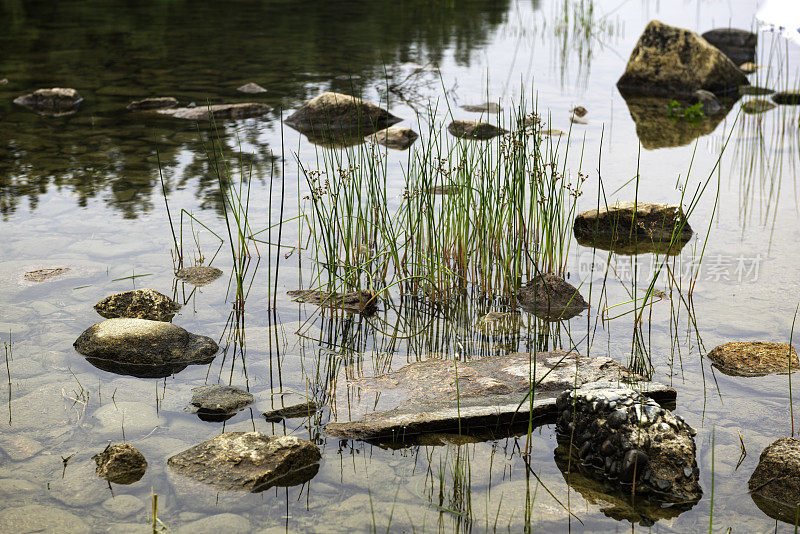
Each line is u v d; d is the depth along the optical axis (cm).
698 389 352
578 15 1641
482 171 472
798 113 907
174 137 770
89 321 408
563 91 1002
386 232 514
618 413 297
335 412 331
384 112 834
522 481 289
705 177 665
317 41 1316
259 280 473
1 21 1459
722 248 523
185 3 1723
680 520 267
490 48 1294
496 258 476
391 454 306
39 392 339
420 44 1309
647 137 792
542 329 419
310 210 575
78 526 256
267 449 292
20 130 789
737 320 419
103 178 645
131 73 1056
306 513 267
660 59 1027
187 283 461
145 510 266
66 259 485
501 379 356
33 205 580
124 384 351
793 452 286
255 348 391
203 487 279
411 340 408
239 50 1227
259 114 868
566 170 666
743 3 1834
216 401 332
